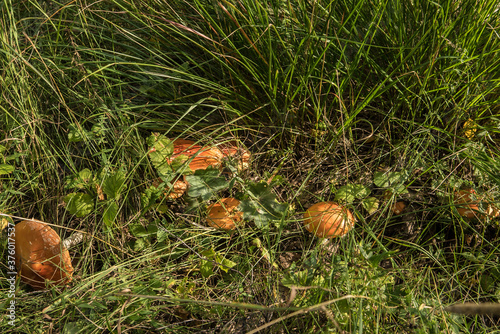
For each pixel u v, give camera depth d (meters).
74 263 1.16
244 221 1.16
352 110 1.22
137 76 1.31
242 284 1.14
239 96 1.25
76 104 1.26
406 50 1.20
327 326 1.04
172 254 1.15
